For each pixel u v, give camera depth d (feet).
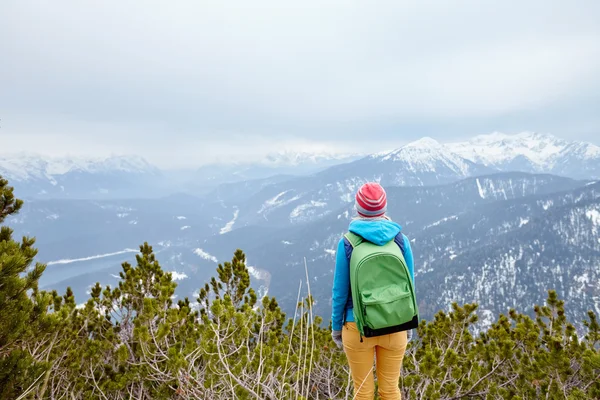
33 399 9.89
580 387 14.97
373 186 9.48
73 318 16.84
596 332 16.87
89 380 15.52
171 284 18.60
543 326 18.12
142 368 14.97
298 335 15.69
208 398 11.59
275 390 11.17
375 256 8.87
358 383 9.97
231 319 13.06
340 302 9.68
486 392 15.16
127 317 19.97
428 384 14.38
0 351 9.23
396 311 8.66
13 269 9.23
